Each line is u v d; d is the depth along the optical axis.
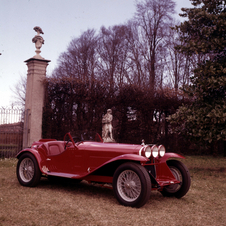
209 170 9.23
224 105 7.98
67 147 5.44
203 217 3.88
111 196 4.96
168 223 3.54
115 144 5.10
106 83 14.11
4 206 3.97
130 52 23.48
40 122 12.30
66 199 4.58
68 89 13.13
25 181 5.60
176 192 5.01
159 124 15.88
